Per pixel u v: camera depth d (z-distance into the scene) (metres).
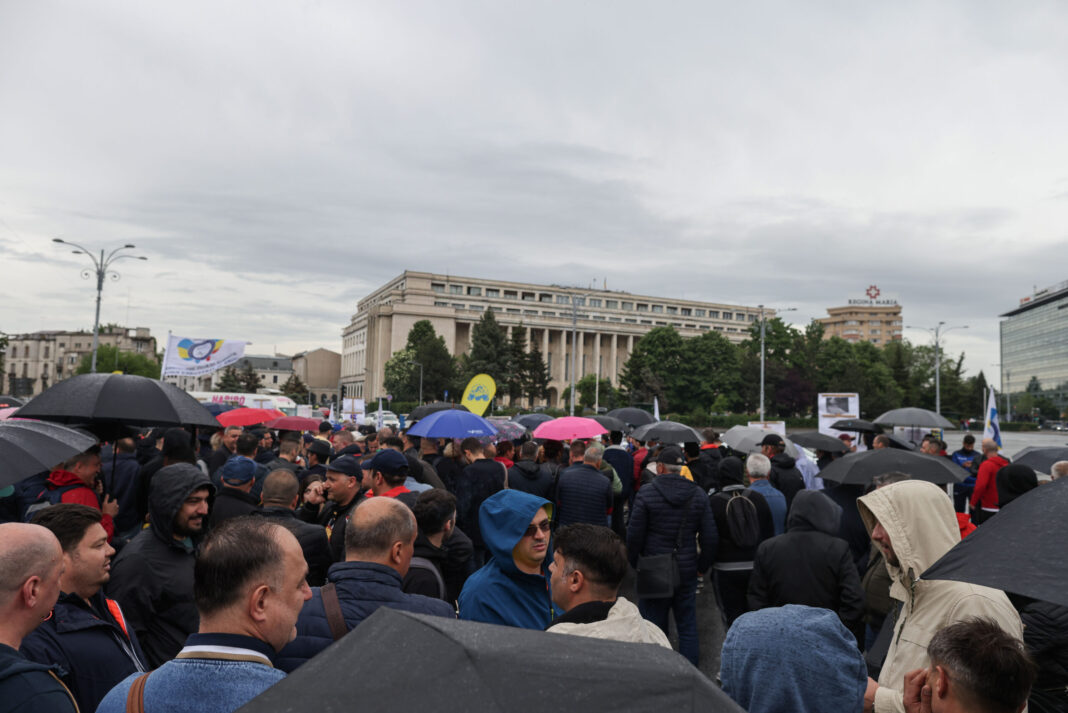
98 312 37.53
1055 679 3.26
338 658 1.18
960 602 3.03
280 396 39.44
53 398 5.18
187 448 6.24
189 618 3.52
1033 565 2.19
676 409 100.19
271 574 2.19
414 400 105.81
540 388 108.75
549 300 152.62
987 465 10.08
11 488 6.00
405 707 1.02
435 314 132.75
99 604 3.08
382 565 3.21
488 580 3.61
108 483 6.35
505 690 1.04
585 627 2.66
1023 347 156.50
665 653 1.24
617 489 10.40
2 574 2.33
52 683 2.21
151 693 2.02
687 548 6.38
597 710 1.03
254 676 2.07
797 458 11.65
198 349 24.39
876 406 90.38
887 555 3.28
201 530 3.71
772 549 4.99
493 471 8.12
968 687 1.98
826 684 2.32
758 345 100.19
